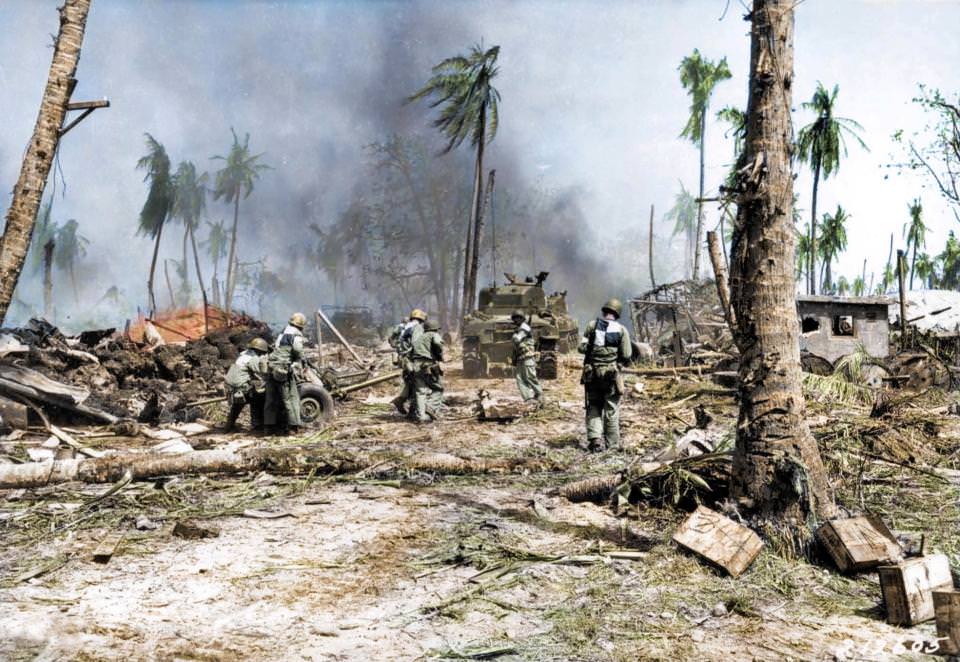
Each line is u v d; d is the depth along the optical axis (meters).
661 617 3.90
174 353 14.43
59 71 9.08
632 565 4.67
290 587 4.32
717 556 4.58
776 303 5.08
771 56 5.15
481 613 3.96
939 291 25.12
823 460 6.53
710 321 24.48
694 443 6.70
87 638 3.59
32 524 5.52
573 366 19.02
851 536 4.57
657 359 21.80
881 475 6.80
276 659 3.39
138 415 11.19
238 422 11.20
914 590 3.84
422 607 4.02
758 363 5.10
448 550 5.00
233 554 4.91
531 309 20.58
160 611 3.95
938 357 15.09
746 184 5.11
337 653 3.46
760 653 3.49
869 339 16.11
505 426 10.62
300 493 6.63
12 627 3.69
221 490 6.71
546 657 3.44
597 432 8.54
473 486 7.00
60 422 10.53
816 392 11.62
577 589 4.31
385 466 7.54
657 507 5.94
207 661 3.38
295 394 10.04
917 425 8.51
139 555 4.88
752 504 5.06
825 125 30.14
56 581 4.38
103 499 6.21
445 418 11.41
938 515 5.69
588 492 6.37
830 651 3.51
